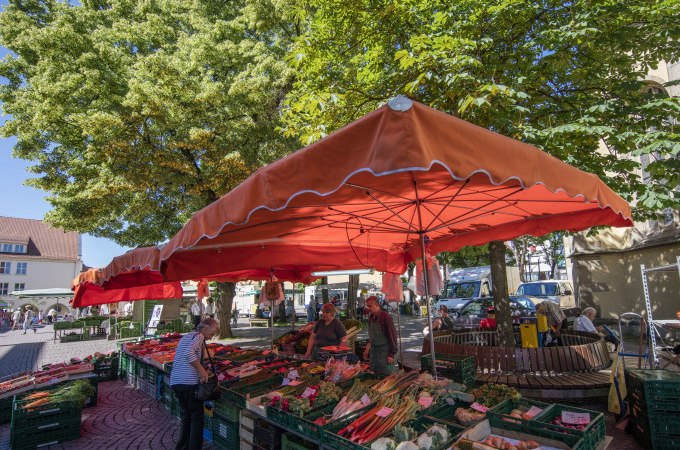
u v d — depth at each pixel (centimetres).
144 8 1675
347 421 371
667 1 622
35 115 1352
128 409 777
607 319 1439
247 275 946
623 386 597
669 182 650
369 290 3966
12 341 2216
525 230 618
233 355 813
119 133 1318
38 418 599
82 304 1027
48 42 1349
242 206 309
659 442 464
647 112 690
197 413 504
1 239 5641
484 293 1973
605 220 524
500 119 654
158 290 1144
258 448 445
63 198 1517
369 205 452
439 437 325
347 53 896
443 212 540
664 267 625
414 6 764
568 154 680
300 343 995
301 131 880
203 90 1386
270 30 1775
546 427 330
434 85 727
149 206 1573
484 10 701
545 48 717
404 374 506
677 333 1143
